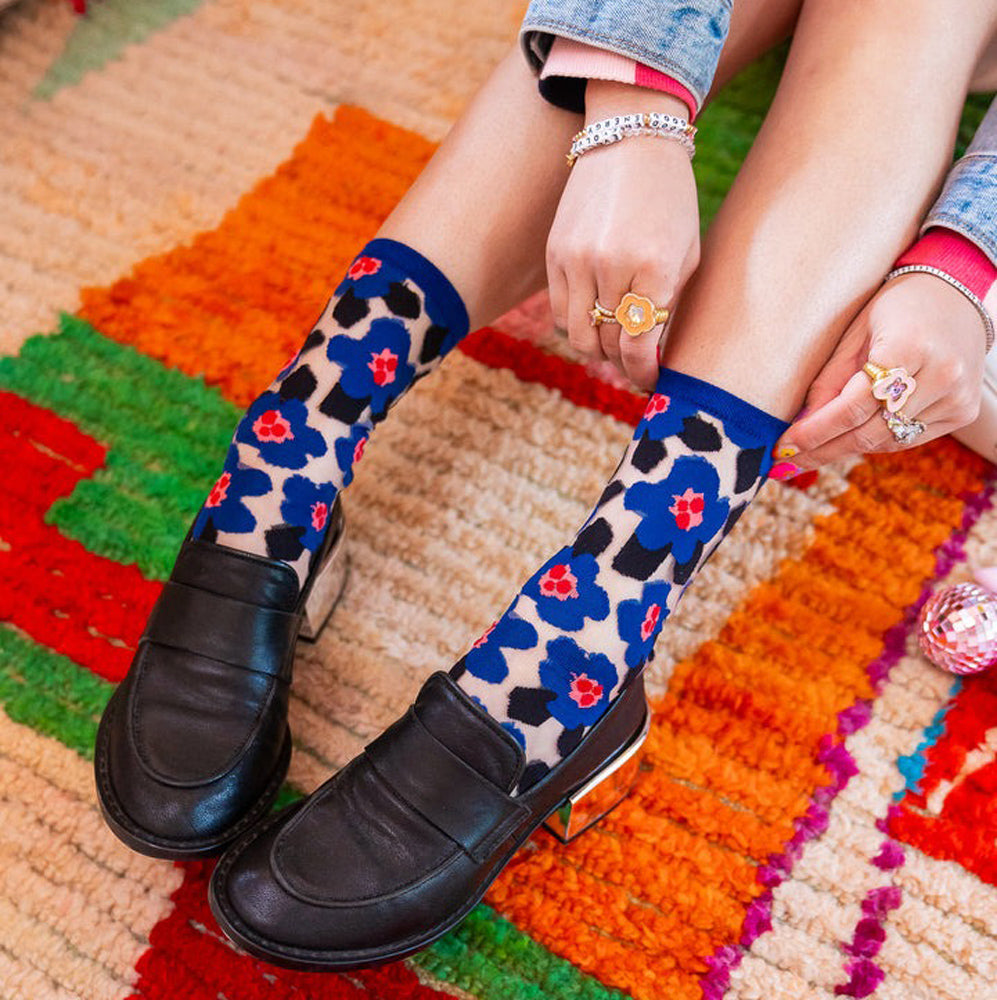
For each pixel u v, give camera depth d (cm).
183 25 105
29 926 71
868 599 82
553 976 71
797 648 81
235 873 64
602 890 73
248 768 66
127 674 70
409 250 69
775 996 70
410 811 62
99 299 93
